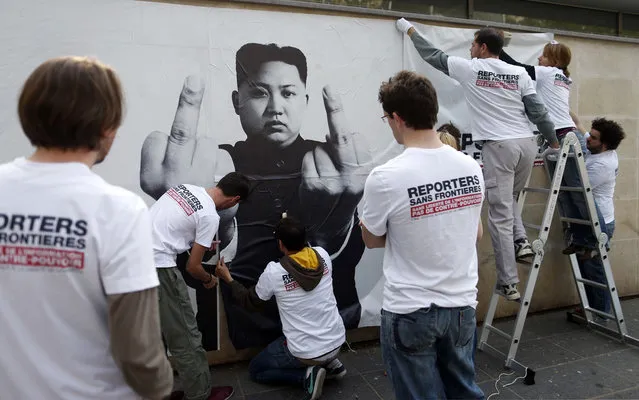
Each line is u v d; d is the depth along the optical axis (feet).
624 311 13.43
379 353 10.95
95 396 3.45
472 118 10.27
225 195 8.87
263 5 9.87
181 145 9.46
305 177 10.41
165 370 3.63
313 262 9.23
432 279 5.52
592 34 13.06
